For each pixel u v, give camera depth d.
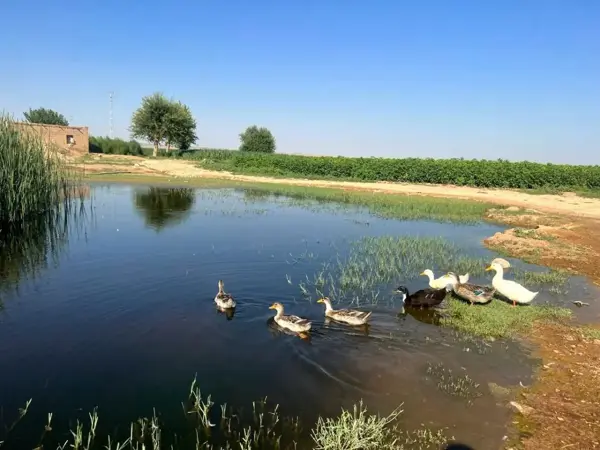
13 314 11.51
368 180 53.88
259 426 7.24
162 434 7.05
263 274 15.30
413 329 11.16
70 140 70.88
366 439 6.85
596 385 8.62
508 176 48.09
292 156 67.81
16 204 21.75
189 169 61.22
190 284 14.07
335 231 23.58
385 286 14.48
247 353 9.70
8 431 7.00
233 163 65.81
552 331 11.23
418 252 19.09
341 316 11.38
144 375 8.74
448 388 8.50
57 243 19.08
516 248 20.39
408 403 8.01
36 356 9.38
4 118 22.73
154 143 87.75
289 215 28.62
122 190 39.25
